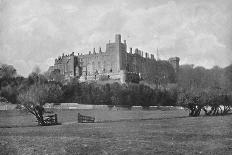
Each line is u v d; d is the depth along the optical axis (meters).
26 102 59.09
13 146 33.53
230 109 57.91
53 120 56.88
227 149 30.30
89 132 42.31
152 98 61.88
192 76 55.41
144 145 31.97
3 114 58.06
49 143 34.84
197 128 42.72
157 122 50.34
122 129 43.56
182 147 31.20
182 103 59.06
